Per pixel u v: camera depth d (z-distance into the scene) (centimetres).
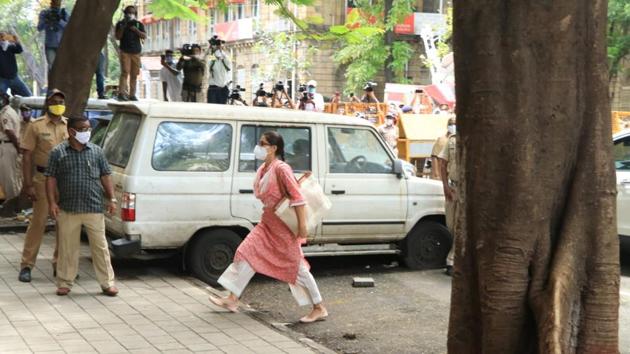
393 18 4191
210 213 1037
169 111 1036
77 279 993
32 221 963
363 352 776
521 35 466
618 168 1213
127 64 1919
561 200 480
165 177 1021
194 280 1017
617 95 4297
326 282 1092
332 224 1098
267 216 862
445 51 3741
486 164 477
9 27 5438
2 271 1022
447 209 1118
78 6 1342
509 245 472
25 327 772
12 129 1450
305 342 758
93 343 724
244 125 1066
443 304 974
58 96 963
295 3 1491
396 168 1135
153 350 709
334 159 1109
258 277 1107
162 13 1605
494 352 477
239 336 768
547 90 469
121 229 1020
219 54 2175
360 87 4453
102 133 1323
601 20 477
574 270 468
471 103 480
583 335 467
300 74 4638
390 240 1145
